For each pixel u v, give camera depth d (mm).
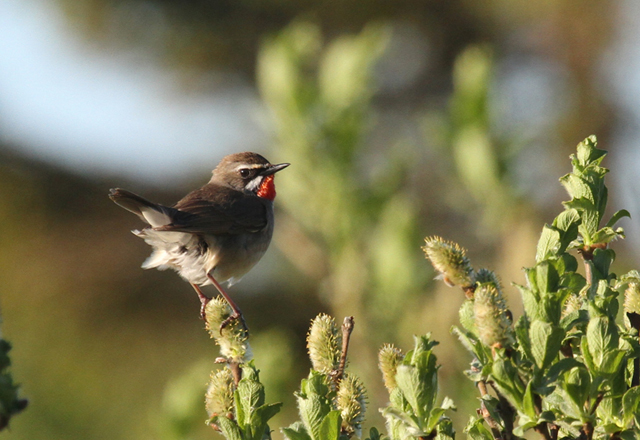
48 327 18406
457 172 10812
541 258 4793
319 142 10617
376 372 9969
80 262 19375
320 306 19672
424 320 9961
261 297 19906
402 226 10180
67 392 17766
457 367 9516
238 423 4586
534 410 4137
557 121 21297
